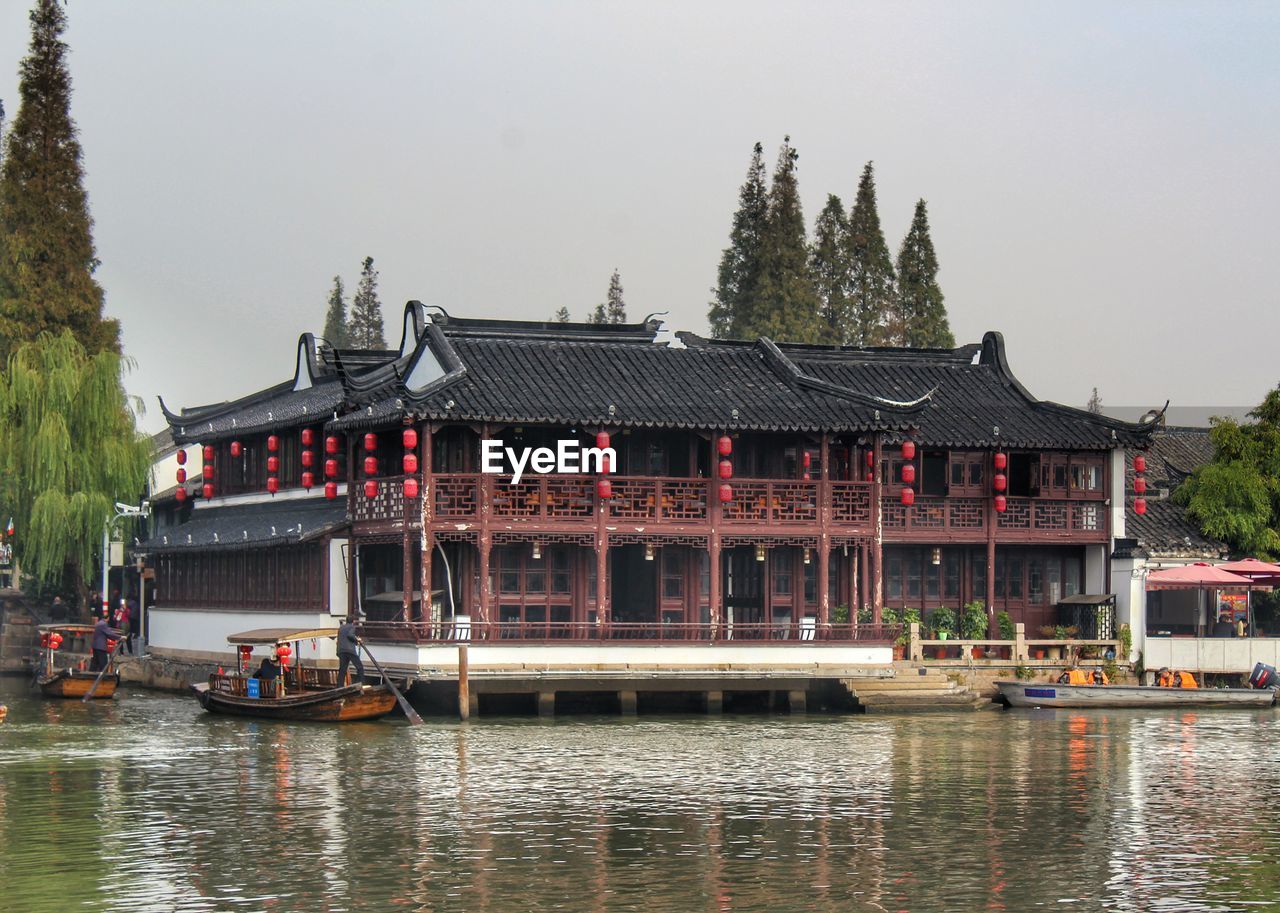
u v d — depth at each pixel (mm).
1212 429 63844
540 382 51406
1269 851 30609
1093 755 42344
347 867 28641
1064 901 26969
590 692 50969
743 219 90875
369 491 52406
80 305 71312
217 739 44312
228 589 63000
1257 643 57969
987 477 58500
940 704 52812
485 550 49812
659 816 33250
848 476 54719
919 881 28125
